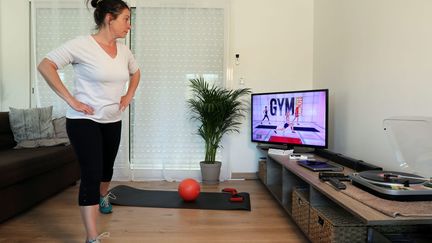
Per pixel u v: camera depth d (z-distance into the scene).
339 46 3.11
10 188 2.35
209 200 2.98
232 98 3.64
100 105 1.91
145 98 3.83
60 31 3.80
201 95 3.66
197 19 3.82
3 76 3.90
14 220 2.45
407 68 2.06
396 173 1.72
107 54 1.92
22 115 3.30
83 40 1.86
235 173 3.94
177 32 3.81
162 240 2.11
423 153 1.61
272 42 3.91
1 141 3.13
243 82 3.90
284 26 3.91
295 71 3.93
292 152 3.13
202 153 3.91
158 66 3.82
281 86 3.92
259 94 3.55
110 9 1.87
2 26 3.87
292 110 3.16
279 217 2.57
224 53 3.82
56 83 1.78
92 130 1.87
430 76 1.85
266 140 3.48
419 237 1.47
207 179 3.66
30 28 3.87
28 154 2.72
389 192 1.46
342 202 1.46
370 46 2.52
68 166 3.28
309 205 1.98
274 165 3.22
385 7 2.30
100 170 1.88
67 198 3.03
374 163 2.45
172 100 3.85
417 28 1.96
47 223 2.40
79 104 1.82
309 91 2.97
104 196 2.57
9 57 3.89
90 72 1.85
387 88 2.28
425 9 1.89
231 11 3.84
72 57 1.83
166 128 3.86
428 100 1.87
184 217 2.54
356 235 1.63
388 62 2.27
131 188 3.41
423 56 1.91
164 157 3.86
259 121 3.56
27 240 2.09
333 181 1.80
